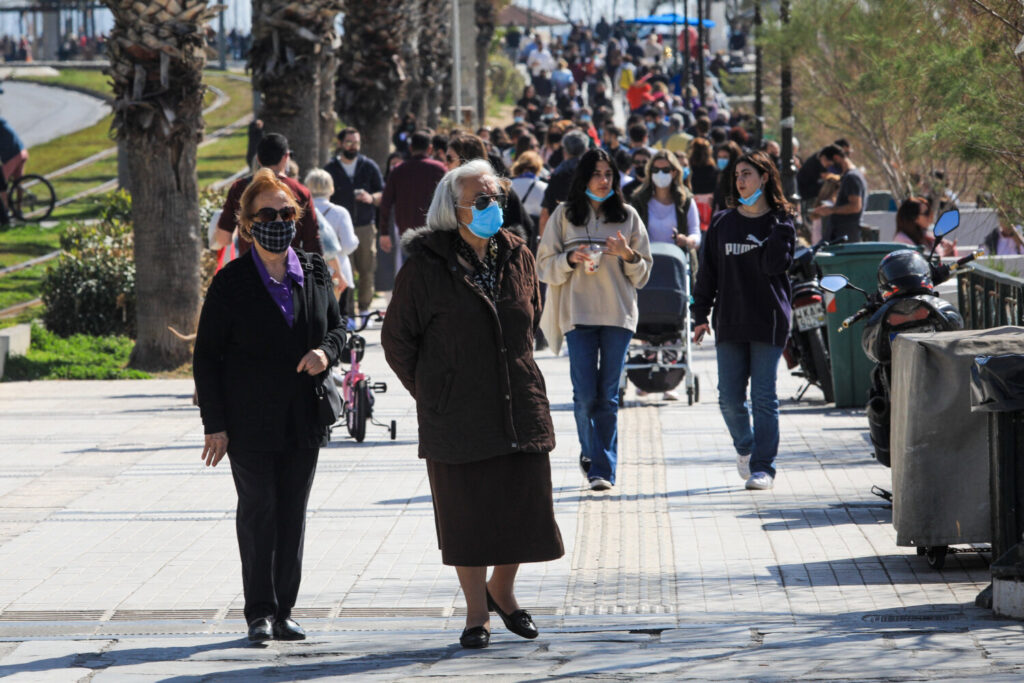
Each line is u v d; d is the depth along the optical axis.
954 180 37.62
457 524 19.58
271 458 20.42
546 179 57.94
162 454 35.72
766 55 66.19
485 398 19.47
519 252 20.16
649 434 37.19
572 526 27.25
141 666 19.02
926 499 22.70
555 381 46.47
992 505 20.78
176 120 49.62
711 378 47.06
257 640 20.02
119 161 93.06
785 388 45.19
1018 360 20.05
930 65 30.36
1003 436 20.42
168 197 50.47
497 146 83.44
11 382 49.28
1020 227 29.98
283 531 20.69
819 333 41.00
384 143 87.38
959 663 17.53
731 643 19.25
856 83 48.50
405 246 19.72
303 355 20.44
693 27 186.50
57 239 82.94
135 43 49.00
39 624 21.66
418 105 125.12
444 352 19.48
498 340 19.52
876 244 40.12
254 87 64.06
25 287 67.38
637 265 29.98
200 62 50.03
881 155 64.56
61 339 55.62
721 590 22.52
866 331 26.56
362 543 26.48
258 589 20.38
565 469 32.88
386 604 22.55
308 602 22.70
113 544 26.80
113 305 57.56
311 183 40.66
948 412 22.55
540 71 190.62
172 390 46.97
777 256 29.28
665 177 40.34
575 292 30.22
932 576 22.95
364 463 34.22
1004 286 27.77
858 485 30.09
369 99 86.00
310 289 20.61
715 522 27.20
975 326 31.28
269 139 33.88
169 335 51.09
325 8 62.50
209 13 49.66
